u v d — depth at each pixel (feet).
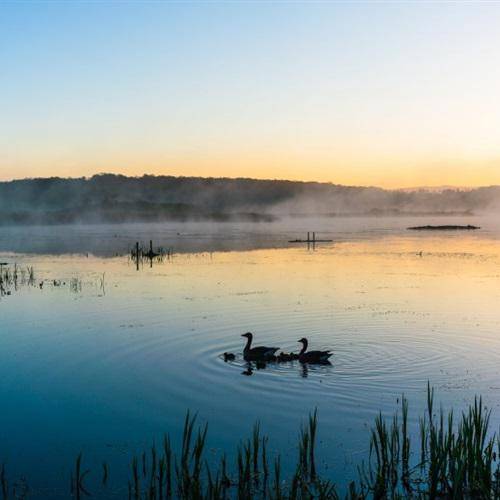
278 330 92.02
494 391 64.34
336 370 72.08
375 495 43.80
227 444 52.85
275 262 191.83
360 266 178.60
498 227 456.86
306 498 43.32
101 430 56.03
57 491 45.85
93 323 98.27
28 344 85.61
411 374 70.38
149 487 46.24
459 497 42.75
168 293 127.65
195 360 77.00
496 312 104.37
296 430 55.16
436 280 145.79
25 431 56.13
